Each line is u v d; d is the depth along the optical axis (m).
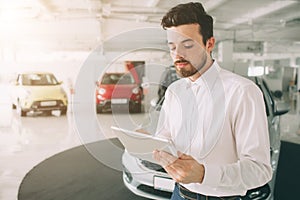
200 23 0.72
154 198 1.56
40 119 5.85
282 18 7.06
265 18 7.03
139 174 1.54
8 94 6.54
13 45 7.63
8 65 7.01
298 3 5.41
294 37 8.37
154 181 1.50
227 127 0.74
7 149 3.83
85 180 2.65
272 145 1.87
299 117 6.12
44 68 6.78
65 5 5.67
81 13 6.27
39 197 2.29
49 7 5.83
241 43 9.99
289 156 3.19
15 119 5.85
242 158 0.68
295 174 2.59
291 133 4.59
